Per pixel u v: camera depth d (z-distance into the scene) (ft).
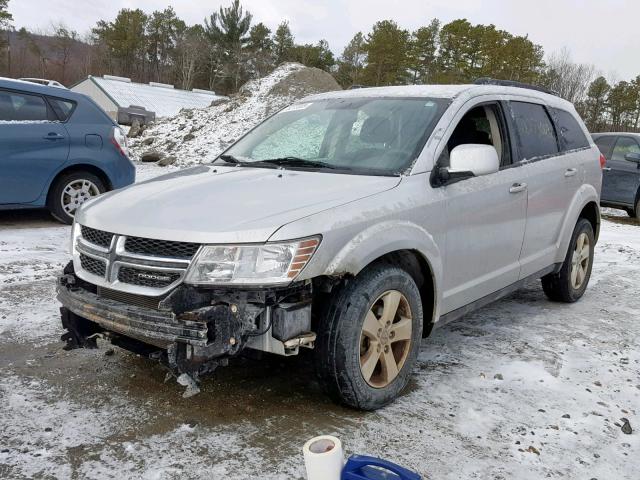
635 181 41.37
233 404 10.88
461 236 12.64
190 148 66.54
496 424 10.58
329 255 9.70
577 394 11.96
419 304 11.49
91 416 10.27
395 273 10.82
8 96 24.68
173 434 9.77
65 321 10.94
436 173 12.13
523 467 9.30
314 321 10.42
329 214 9.96
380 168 12.05
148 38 273.75
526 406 11.32
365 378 10.50
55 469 8.71
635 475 9.31
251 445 9.52
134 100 146.30
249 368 12.50
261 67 228.02
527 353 14.01
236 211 9.95
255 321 9.49
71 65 273.95
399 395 11.51
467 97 13.65
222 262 9.25
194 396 11.13
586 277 18.94
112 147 27.27
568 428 10.59
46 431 9.71
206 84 247.09
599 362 13.70
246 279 9.23
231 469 8.86
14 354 12.73
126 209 10.66
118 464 8.89
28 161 24.71
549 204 16.02
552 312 17.53
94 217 10.84
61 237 24.13
